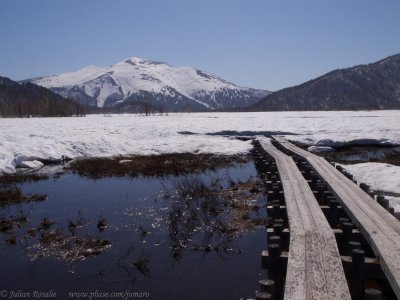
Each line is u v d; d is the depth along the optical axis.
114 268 8.88
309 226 8.23
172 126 49.62
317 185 13.08
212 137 38.75
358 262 6.44
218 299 7.44
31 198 15.61
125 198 15.57
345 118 68.06
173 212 12.96
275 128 45.69
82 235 11.09
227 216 12.64
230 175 20.30
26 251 9.95
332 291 5.29
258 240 10.40
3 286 8.09
